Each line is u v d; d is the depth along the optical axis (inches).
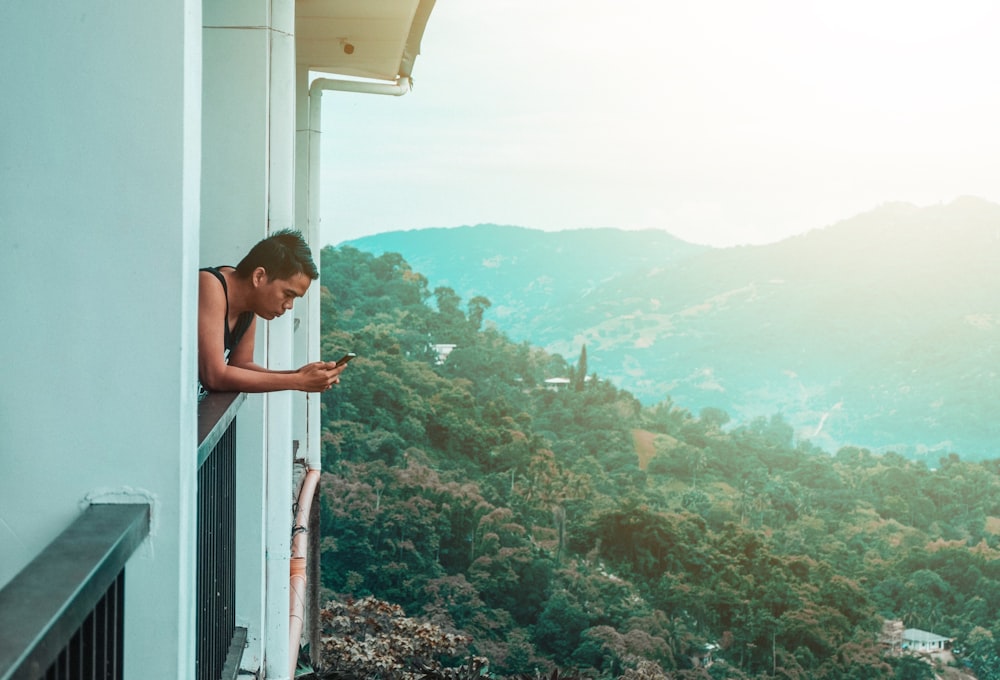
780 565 3073.3
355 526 2871.6
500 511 3026.6
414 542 2851.9
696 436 4394.7
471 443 3494.1
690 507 3922.2
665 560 3051.2
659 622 2822.3
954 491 4119.1
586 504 3329.2
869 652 2893.7
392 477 3029.0
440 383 3715.6
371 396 3363.7
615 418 4313.5
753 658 2891.2
